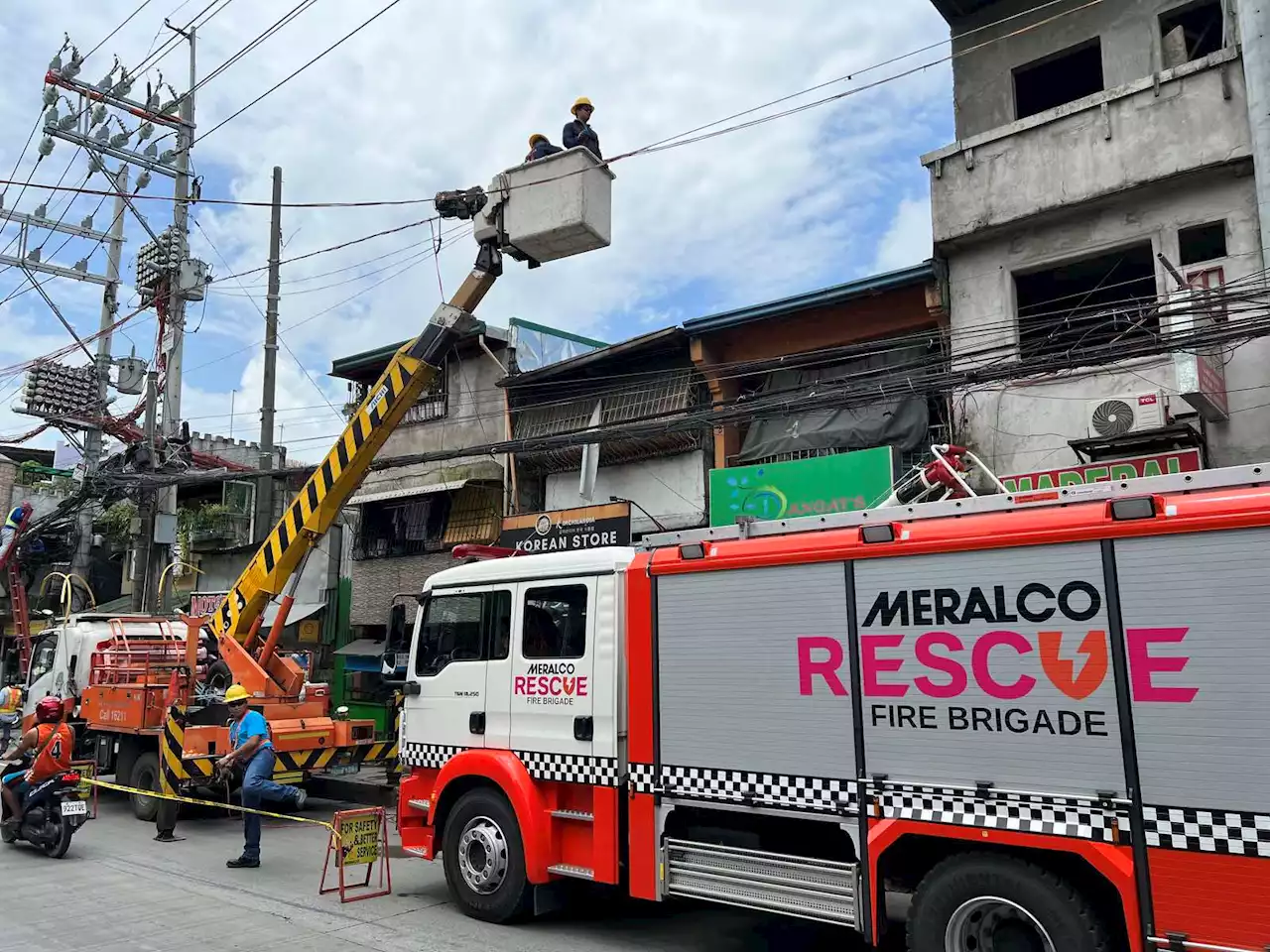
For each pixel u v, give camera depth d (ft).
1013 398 37.04
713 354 45.80
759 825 19.04
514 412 52.29
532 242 31.48
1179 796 13.79
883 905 16.40
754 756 18.29
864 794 16.81
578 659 21.54
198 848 32.07
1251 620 13.58
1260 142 28.30
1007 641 15.69
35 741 30.94
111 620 47.14
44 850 30.63
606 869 20.25
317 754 37.01
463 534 55.36
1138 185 34.71
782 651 18.25
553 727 21.79
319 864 29.35
